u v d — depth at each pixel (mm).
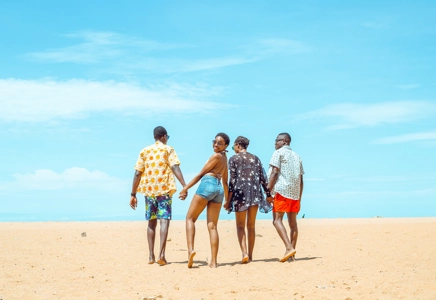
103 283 7742
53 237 13133
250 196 9328
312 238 12680
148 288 7355
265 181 9539
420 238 11773
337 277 7699
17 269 8859
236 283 7492
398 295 6539
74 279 8023
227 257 10242
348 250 10422
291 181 9391
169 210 9500
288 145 9688
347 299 6379
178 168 9508
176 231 14930
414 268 8234
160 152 9570
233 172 9414
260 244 12047
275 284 7348
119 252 10797
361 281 7371
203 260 9844
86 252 10750
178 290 7195
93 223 18375
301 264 8914
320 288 7004
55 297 6875
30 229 15430
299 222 17938
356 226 15188
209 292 6969
